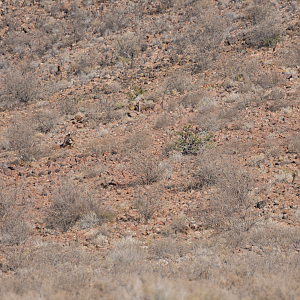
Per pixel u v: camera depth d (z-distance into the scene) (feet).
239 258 78.79
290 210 101.71
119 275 70.64
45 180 155.63
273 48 260.42
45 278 70.54
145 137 183.93
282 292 59.47
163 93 243.19
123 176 148.36
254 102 198.90
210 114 194.70
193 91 234.58
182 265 77.66
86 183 146.20
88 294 61.31
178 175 140.26
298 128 160.76
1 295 63.82
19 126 213.25
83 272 74.08
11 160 188.55
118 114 225.56
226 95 217.56
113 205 122.72
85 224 109.60
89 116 230.07
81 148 191.62
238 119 183.93
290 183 117.80
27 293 64.13
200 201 116.57
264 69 236.84
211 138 169.68
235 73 239.30
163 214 112.27
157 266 77.66
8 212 109.60
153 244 91.04
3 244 98.78
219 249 85.46
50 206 120.88
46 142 208.23
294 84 209.87
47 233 107.86
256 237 89.10
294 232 88.33
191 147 161.58
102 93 264.72
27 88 275.39
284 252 80.18
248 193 110.73
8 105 272.92
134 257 83.92
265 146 149.38
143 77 277.03
